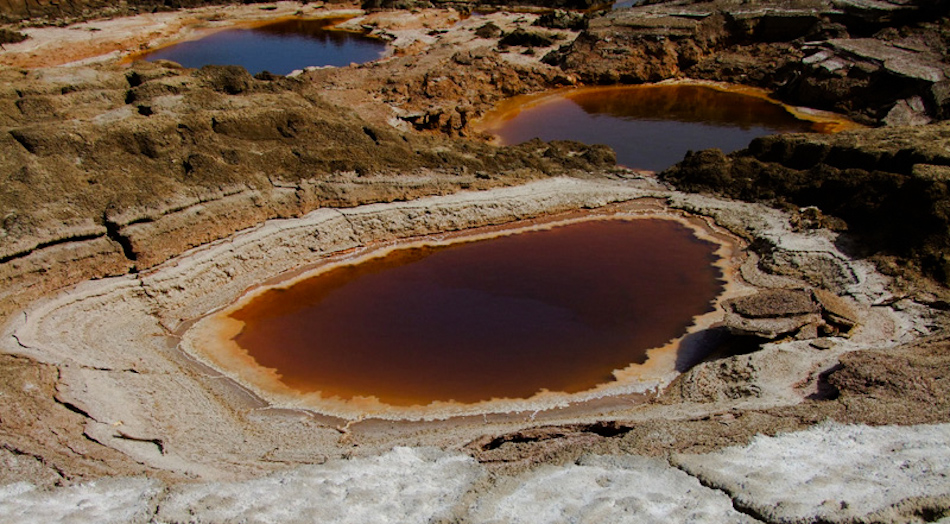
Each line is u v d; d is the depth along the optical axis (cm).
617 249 3547
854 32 6144
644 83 6400
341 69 6162
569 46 6738
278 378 2630
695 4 6994
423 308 3067
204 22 8888
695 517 1538
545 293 3162
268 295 3189
